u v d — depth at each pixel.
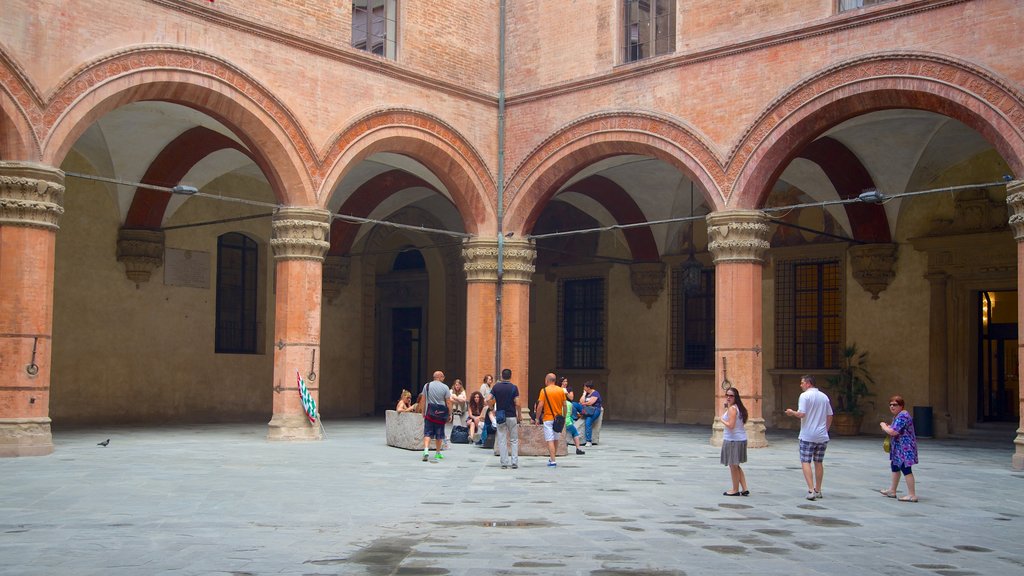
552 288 33.03
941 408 24.55
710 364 29.38
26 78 16.45
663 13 23.11
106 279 25.06
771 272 27.91
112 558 8.45
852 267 26.08
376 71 22.31
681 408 29.72
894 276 25.56
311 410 20.92
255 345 28.88
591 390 21.31
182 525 10.16
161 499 11.93
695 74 21.55
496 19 25.27
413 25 23.20
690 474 15.52
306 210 20.81
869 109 19.28
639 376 30.70
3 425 16.38
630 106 22.62
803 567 8.46
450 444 20.64
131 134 23.36
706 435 24.47
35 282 16.66
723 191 20.86
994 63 17.42
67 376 24.22
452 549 9.05
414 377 35.72
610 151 23.16
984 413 24.83
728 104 20.97
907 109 19.89
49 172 16.72
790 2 20.22
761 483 14.46
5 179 16.36
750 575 8.10
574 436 19.11
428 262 33.69
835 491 13.62
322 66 21.27
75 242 24.47
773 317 27.77
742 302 20.66
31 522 10.23
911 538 9.99
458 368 33.88
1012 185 17.02
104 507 11.25
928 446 22.23
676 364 29.94
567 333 32.78
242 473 14.76
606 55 23.27
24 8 16.53
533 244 25.02
